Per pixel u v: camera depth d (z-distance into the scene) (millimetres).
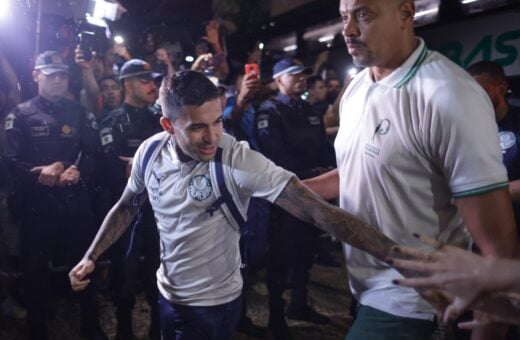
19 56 4055
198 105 1604
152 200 1871
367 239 1462
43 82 3084
